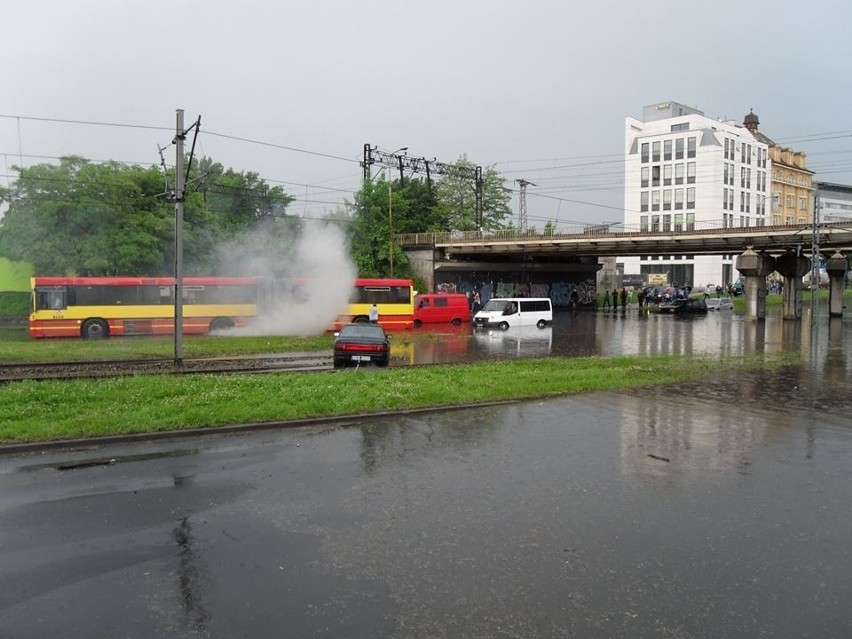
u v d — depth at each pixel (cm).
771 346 2759
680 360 2119
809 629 432
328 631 424
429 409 1180
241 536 587
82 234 3738
